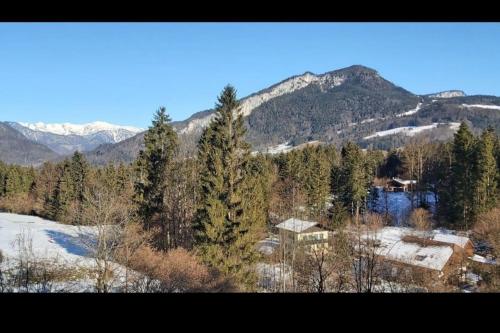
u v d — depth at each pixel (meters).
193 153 41.19
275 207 51.09
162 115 38.03
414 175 71.25
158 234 34.84
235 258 26.23
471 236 44.56
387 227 48.22
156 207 36.41
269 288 28.78
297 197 52.47
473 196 48.31
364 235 40.03
